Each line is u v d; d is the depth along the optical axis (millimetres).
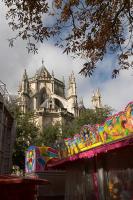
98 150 13023
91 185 15477
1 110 23453
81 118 53812
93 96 88250
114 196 13234
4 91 24422
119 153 13211
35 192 9719
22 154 42938
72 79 82125
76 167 17609
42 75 85188
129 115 11938
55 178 22828
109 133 13523
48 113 68500
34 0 9781
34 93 80750
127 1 9422
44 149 24406
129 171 12375
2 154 23938
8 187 8875
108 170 14016
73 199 17453
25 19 10211
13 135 27547
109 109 54062
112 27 10305
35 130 47656
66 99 81125
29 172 24422
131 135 11109
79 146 16969
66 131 55875
